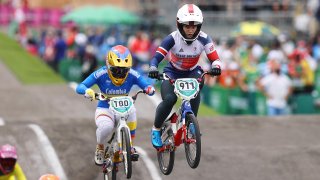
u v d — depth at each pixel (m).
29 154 41.50
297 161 41.97
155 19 109.94
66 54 88.00
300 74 68.81
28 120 49.62
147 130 48.84
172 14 99.50
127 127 30.34
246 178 39.34
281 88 60.72
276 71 61.00
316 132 50.09
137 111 59.66
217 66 30.66
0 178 29.38
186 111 30.55
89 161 40.84
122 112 30.44
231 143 45.84
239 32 90.62
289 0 105.69
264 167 40.97
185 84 30.36
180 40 30.59
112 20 102.56
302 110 65.81
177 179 38.69
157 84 73.50
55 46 88.25
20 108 60.16
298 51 71.00
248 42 81.50
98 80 31.16
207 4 102.88
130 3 120.12
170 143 31.73
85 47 82.75
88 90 30.66
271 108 61.19
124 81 31.28
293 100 65.38
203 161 41.31
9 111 58.72
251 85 69.69
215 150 43.19
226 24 103.25
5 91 67.00
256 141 46.75
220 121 52.31
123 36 98.00
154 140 32.31
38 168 39.56
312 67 71.31
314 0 99.06
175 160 41.22
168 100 31.02
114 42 87.81
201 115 60.12
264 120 53.31
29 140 43.66
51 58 88.81
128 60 30.28
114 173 32.53
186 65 31.27
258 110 63.38
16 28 118.69
